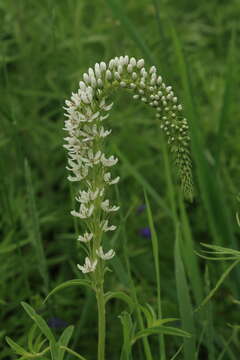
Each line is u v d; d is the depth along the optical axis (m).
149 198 5.27
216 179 4.46
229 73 4.43
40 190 5.69
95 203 2.58
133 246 4.73
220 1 7.57
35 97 5.55
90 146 2.50
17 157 4.93
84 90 2.48
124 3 6.46
